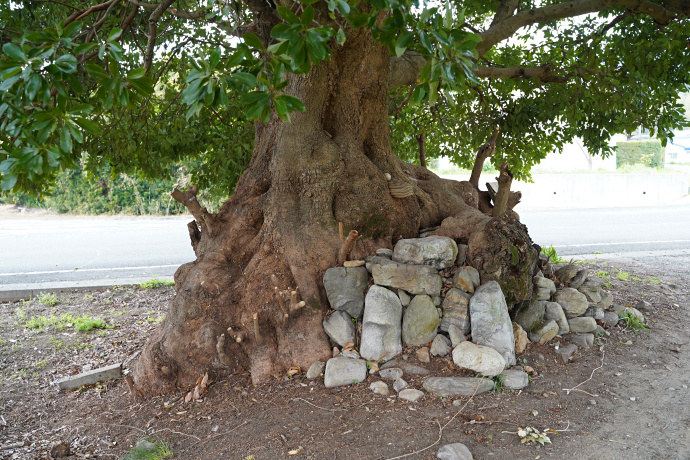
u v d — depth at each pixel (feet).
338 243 15.48
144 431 12.54
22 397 15.70
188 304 15.02
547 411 11.43
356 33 16.17
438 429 10.82
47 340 20.67
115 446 12.10
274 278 14.65
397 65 19.67
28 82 7.98
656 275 25.43
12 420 14.24
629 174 69.67
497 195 17.46
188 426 12.34
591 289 16.66
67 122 8.49
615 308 17.35
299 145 16.26
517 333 14.21
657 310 18.80
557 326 14.82
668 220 50.72
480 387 12.14
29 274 32.76
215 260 15.81
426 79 8.86
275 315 14.56
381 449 10.26
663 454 9.87
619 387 12.55
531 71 24.58
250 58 8.69
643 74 24.16
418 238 15.75
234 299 14.98
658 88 25.71
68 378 16.43
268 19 16.25
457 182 19.43
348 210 15.96
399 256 14.98
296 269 14.94
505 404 11.68
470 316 13.93
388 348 13.74
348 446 10.44
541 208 65.51
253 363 14.20
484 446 10.19
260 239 15.97
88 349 19.72
